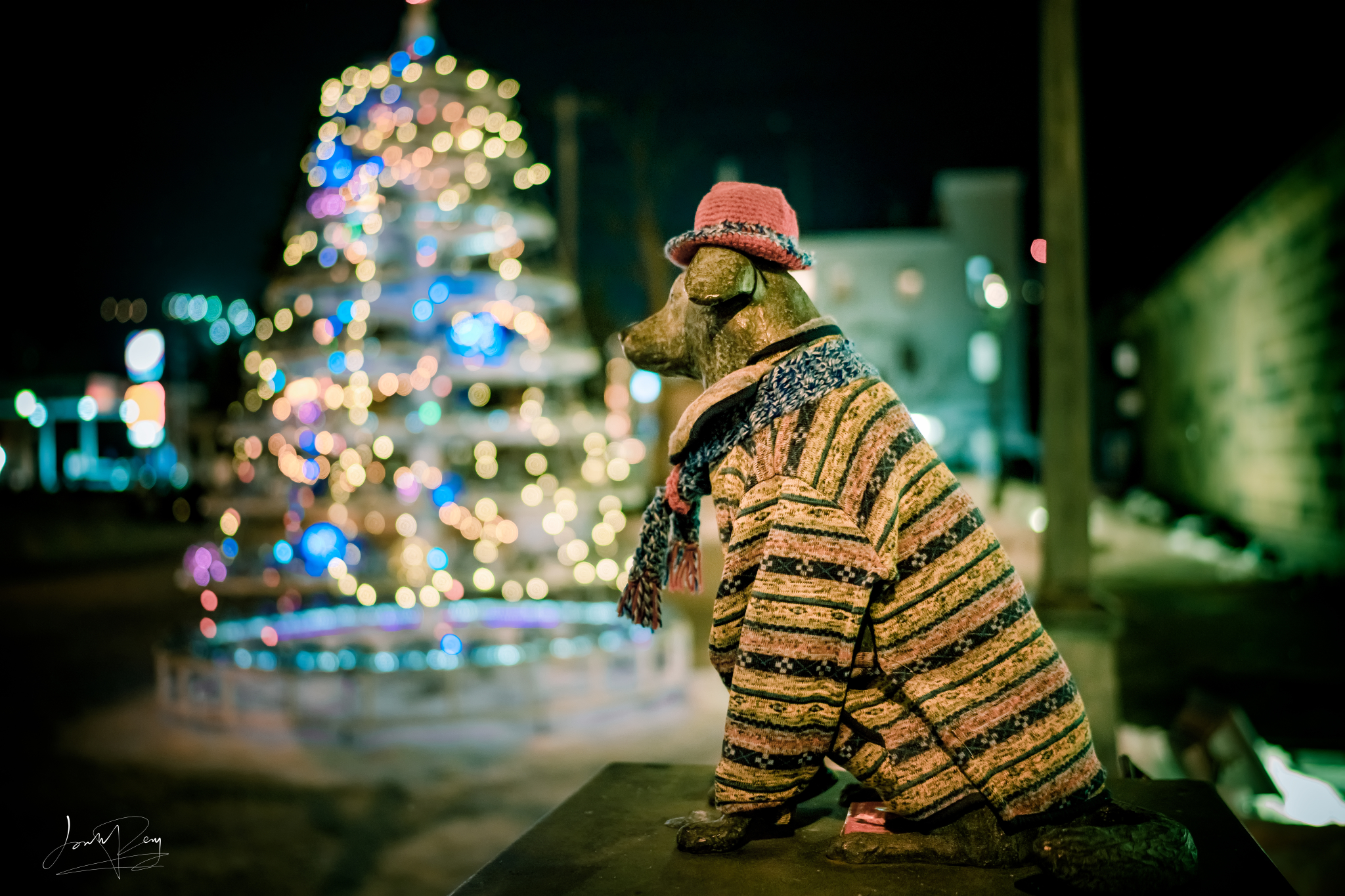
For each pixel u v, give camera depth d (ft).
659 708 26.71
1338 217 44.34
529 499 28.89
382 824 19.02
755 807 7.08
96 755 23.57
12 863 17.49
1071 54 18.45
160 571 61.62
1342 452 44.80
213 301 103.71
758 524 6.96
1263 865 6.91
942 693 6.72
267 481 31.99
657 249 73.20
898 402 7.22
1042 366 18.01
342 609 34.35
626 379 49.26
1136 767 10.47
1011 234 134.51
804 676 6.75
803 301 7.56
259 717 25.00
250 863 17.30
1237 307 64.18
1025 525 70.69
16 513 89.25
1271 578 49.78
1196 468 78.38
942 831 6.95
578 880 6.93
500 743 23.93
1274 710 25.91
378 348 26.68
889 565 6.66
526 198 28.40
